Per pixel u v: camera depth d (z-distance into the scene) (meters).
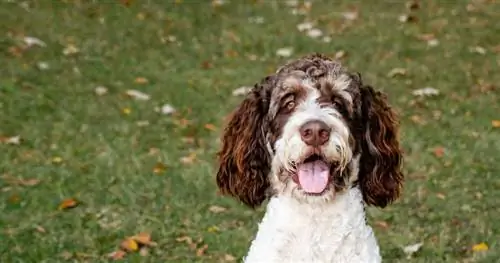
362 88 5.95
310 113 5.52
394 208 9.30
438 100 12.88
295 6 17.45
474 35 15.90
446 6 17.41
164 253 8.31
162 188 9.70
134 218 8.98
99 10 16.50
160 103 12.57
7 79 12.98
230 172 6.22
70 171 10.05
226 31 15.98
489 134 11.53
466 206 9.38
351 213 5.77
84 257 8.18
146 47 15.05
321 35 15.80
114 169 10.15
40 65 13.62
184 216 9.08
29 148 10.71
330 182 5.57
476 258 8.20
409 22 16.53
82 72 13.63
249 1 17.56
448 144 11.14
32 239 8.46
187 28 16.05
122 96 12.73
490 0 17.77
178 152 10.80
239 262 8.10
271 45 15.33
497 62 14.59
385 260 8.16
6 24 15.30
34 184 9.67
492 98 13.01
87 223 8.85
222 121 11.82
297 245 5.77
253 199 6.13
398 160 6.11
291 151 5.50
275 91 5.82
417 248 8.30
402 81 13.71
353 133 5.75
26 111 11.90
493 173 10.27
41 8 16.28
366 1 17.75
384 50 15.12
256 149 6.04
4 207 9.11
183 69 14.16
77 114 11.92
